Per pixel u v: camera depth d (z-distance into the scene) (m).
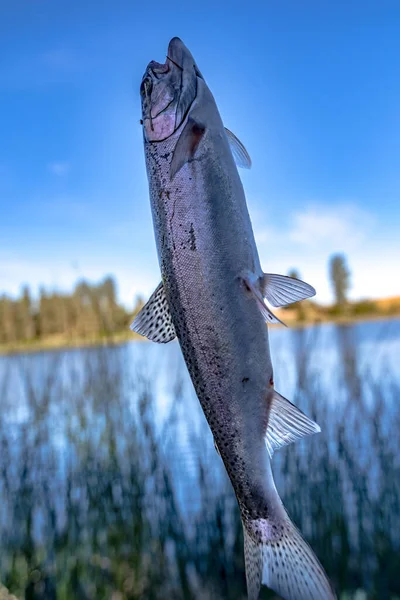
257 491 0.32
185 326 0.32
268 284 0.32
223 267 0.31
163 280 0.33
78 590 0.86
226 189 0.31
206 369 0.32
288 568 0.32
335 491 0.92
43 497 0.93
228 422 0.32
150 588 0.89
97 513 0.92
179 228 0.32
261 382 0.32
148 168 0.33
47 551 0.90
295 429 0.32
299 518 0.92
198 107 0.32
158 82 0.33
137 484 0.93
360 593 0.82
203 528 0.91
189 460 1.02
